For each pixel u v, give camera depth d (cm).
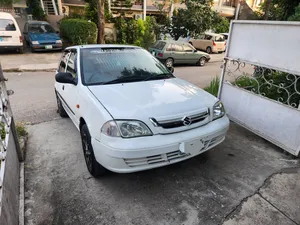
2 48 1010
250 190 248
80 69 298
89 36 1155
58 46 1134
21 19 1395
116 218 210
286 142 312
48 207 221
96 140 227
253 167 289
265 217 213
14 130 267
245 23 346
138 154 211
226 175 273
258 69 412
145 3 1648
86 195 237
